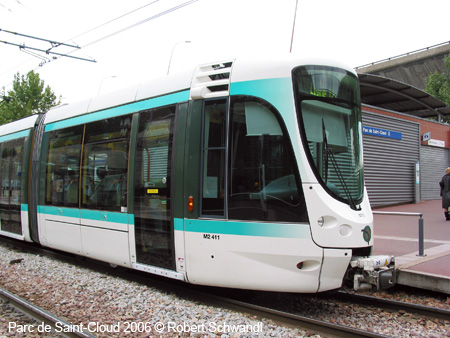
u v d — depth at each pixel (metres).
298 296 5.75
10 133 9.84
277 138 4.71
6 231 9.66
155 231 5.56
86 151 7.07
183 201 5.18
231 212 4.83
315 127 4.81
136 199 5.89
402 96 17.45
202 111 5.16
